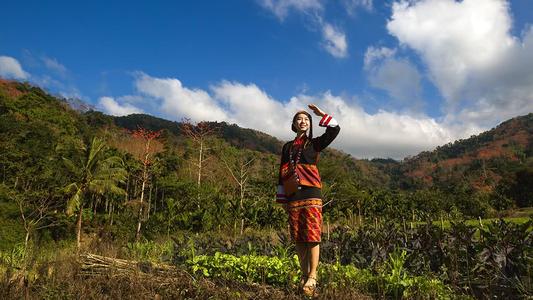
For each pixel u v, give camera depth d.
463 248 4.76
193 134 45.69
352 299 3.52
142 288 3.96
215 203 30.95
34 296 3.95
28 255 5.90
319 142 3.63
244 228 26.27
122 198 38.72
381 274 4.02
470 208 42.78
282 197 3.85
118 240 10.07
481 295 3.99
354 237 6.21
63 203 29.67
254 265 4.23
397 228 6.24
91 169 30.39
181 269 4.39
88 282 4.16
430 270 4.66
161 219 26.16
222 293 3.73
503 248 4.35
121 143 67.00
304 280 3.66
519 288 3.75
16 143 38.50
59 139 47.00
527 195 57.56
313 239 3.54
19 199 26.27
